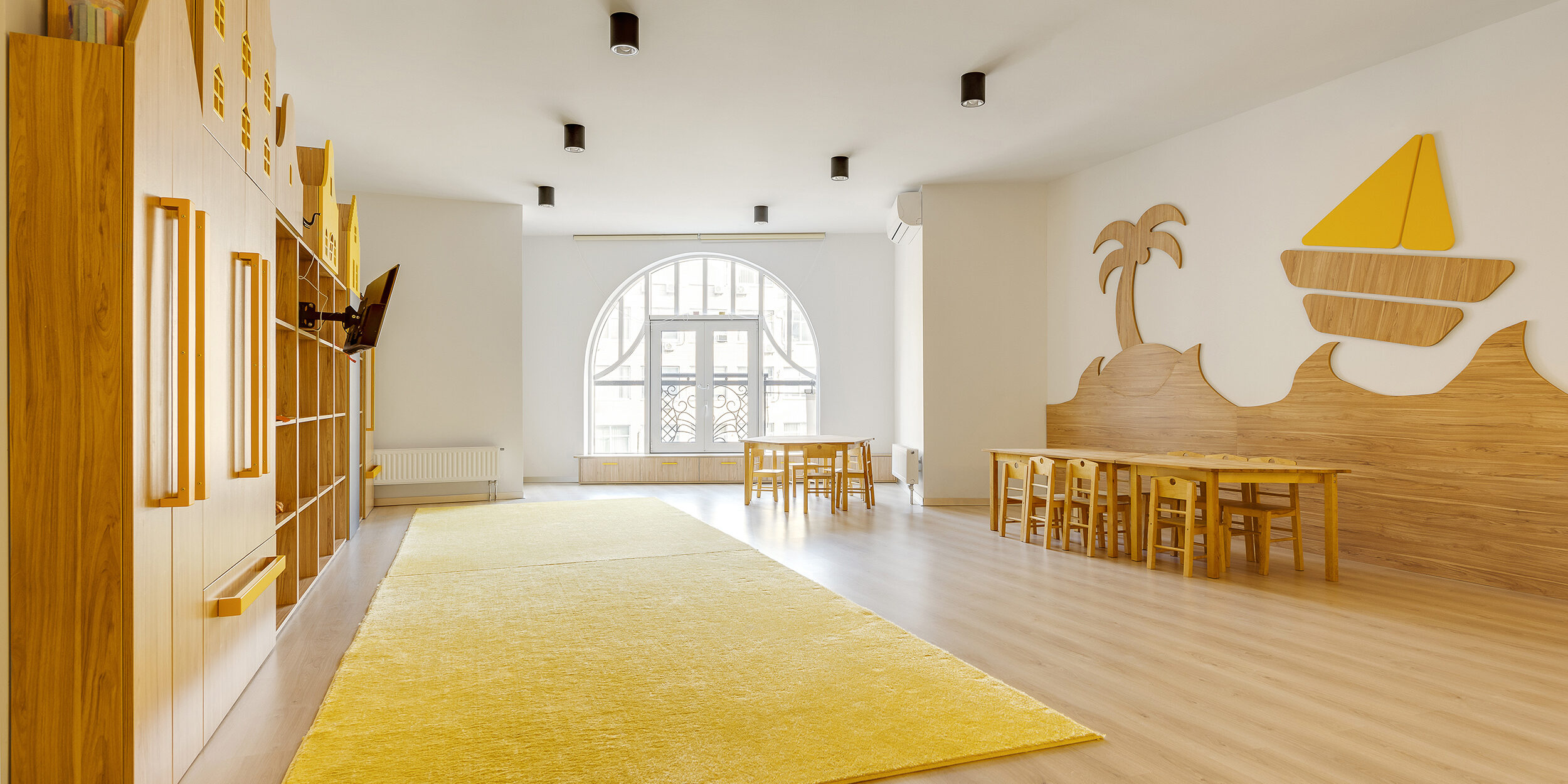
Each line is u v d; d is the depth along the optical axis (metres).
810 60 5.01
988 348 7.93
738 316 10.62
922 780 2.18
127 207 1.93
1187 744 2.43
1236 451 6.01
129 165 1.93
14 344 1.87
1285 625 3.74
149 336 2.04
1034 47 4.85
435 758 2.28
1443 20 4.50
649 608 3.93
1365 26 4.59
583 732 2.46
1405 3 4.30
